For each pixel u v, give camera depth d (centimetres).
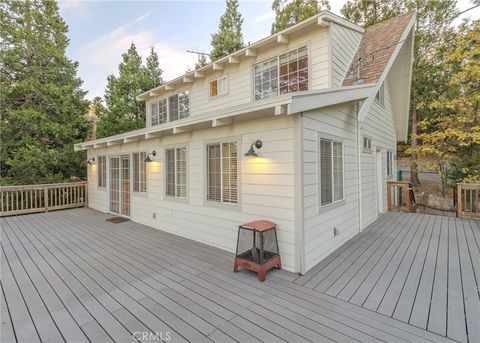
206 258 395
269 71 580
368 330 213
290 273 336
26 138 902
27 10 980
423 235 499
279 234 361
